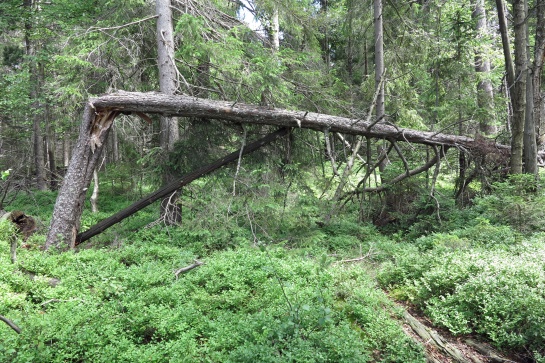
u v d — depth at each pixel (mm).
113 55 10898
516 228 8875
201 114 8922
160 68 10125
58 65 12156
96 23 11086
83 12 13648
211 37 9852
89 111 8492
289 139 10117
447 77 13836
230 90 10359
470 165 12148
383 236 10656
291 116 9188
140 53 11172
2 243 7758
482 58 15977
